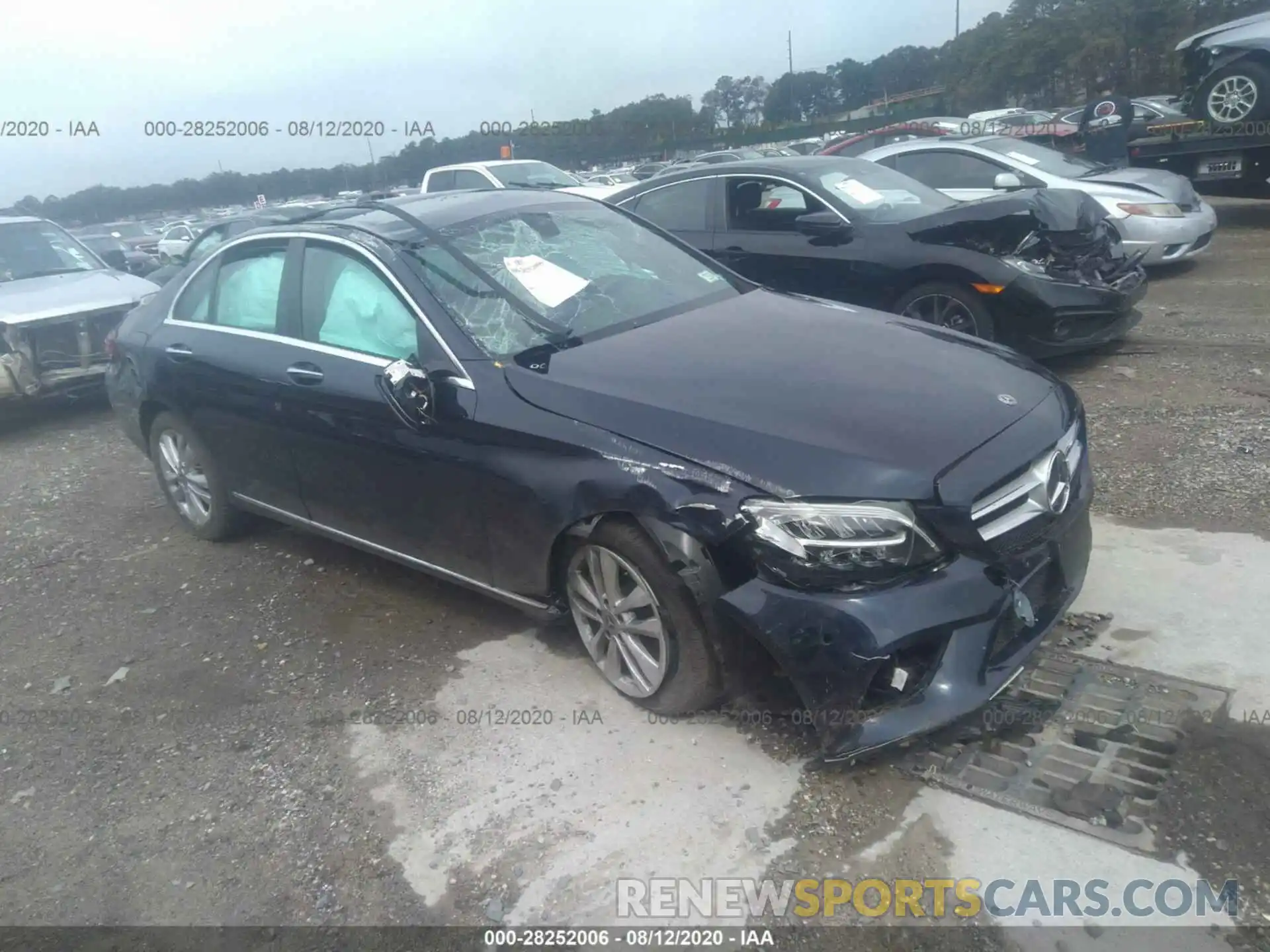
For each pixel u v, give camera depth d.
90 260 9.21
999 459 2.98
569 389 3.40
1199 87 11.13
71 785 3.46
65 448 7.43
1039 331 6.22
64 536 5.63
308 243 4.38
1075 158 9.90
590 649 3.56
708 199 7.47
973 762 3.05
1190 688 3.26
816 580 2.81
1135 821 2.76
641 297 4.19
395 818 3.12
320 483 4.33
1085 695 3.28
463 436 3.58
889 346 3.66
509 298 3.92
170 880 2.98
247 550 5.21
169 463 5.32
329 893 2.86
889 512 2.80
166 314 5.15
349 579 4.75
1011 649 3.00
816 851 2.79
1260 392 5.87
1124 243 8.87
